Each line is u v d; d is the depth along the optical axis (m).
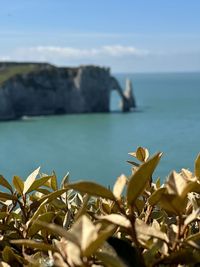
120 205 1.71
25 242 1.71
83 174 86.88
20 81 187.88
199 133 147.50
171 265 1.74
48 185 2.74
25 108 189.62
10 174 87.50
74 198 2.88
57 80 194.88
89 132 155.00
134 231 1.67
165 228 2.06
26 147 125.00
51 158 107.56
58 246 1.77
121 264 1.55
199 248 1.67
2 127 165.50
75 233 1.40
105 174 86.81
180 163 90.44
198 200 2.30
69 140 138.38
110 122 179.88
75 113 198.88
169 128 163.38
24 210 2.35
